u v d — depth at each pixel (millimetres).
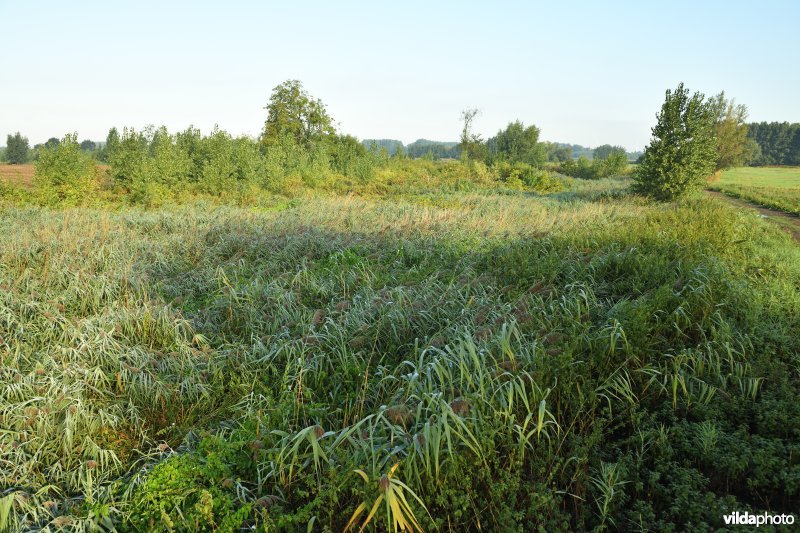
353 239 10844
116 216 14242
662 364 5102
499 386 4145
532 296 6617
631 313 5418
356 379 5148
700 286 6434
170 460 3709
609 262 8188
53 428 4352
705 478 3494
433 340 5309
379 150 45688
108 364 5566
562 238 10266
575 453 3678
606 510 3186
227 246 10633
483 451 3541
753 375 4707
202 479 3586
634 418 4141
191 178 24906
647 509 3227
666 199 23781
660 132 24328
